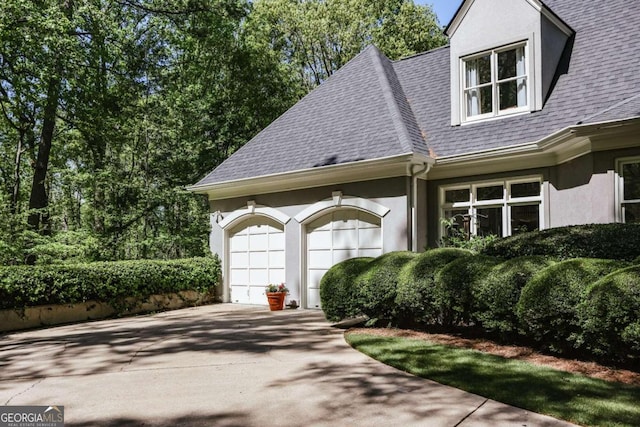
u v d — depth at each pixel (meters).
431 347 6.84
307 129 13.68
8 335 9.60
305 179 12.34
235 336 8.50
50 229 17.02
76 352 7.50
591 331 5.54
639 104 8.17
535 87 10.54
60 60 14.39
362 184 11.43
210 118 23.08
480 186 10.99
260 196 13.66
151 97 20.86
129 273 12.34
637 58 10.01
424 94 13.39
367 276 8.45
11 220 13.85
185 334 8.87
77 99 15.72
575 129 8.25
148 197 20.72
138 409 4.67
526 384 5.05
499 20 11.22
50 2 14.58
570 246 7.18
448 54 14.26
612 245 6.83
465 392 4.97
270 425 4.19
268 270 13.66
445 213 11.48
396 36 29.92
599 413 4.18
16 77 14.58
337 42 32.19
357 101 13.34
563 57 11.28
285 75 25.98
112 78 18.12
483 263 7.11
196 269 14.12
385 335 7.86
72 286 11.20
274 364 6.37
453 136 11.39
